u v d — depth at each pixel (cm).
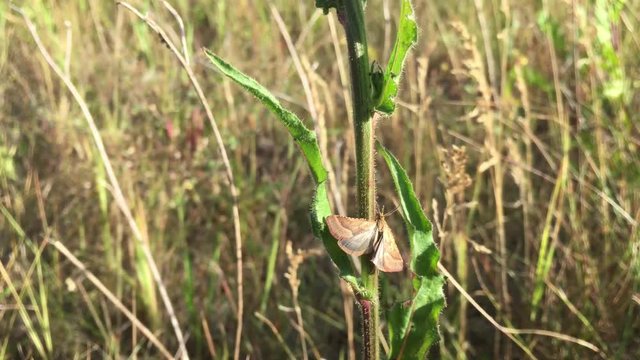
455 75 51
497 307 37
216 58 19
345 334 40
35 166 49
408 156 46
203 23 69
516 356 37
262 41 61
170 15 62
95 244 45
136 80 53
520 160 41
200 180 48
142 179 46
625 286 37
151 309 40
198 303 41
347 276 20
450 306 40
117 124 50
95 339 40
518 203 41
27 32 60
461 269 37
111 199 46
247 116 53
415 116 46
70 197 47
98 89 54
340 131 48
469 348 37
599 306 36
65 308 42
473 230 42
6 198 45
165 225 45
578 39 42
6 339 38
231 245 44
